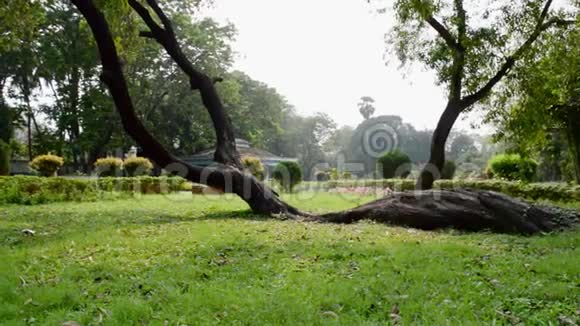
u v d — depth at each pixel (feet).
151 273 14.06
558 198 38.22
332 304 10.90
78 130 117.50
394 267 14.57
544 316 9.91
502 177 57.77
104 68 31.73
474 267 14.64
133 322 10.02
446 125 37.22
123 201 50.26
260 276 13.78
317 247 18.35
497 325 9.49
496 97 41.27
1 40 47.57
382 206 28.81
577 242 19.71
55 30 110.22
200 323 9.87
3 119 118.01
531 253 17.51
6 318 10.49
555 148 64.69
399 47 39.14
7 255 17.15
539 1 35.96
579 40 37.17
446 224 26.25
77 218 30.91
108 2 33.55
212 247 18.33
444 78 37.22
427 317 9.98
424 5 34.19
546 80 38.19
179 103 124.77
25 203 45.29
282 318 9.97
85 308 11.02
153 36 37.93
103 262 15.66
